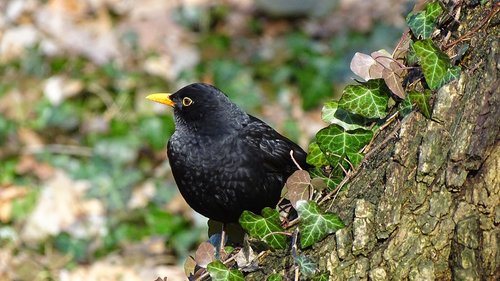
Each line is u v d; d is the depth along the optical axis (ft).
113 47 54.08
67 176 43.11
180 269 36.68
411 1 23.27
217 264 22.48
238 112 28.68
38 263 37.24
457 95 20.34
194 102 28.19
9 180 43.11
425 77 20.88
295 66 51.11
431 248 20.12
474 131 19.97
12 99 48.78
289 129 46.78
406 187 20.40
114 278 36.19
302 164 28.84
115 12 58.23
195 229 38.78
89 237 39.11
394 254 20.21
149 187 42.11
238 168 27.94
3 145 45.62
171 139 28.73
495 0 21.13
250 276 22.71
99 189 42.06
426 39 20.83
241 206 28.40
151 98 29.01
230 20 57.36
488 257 19.77
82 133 46.47
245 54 53.21
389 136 21.57
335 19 56.03
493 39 20.45
